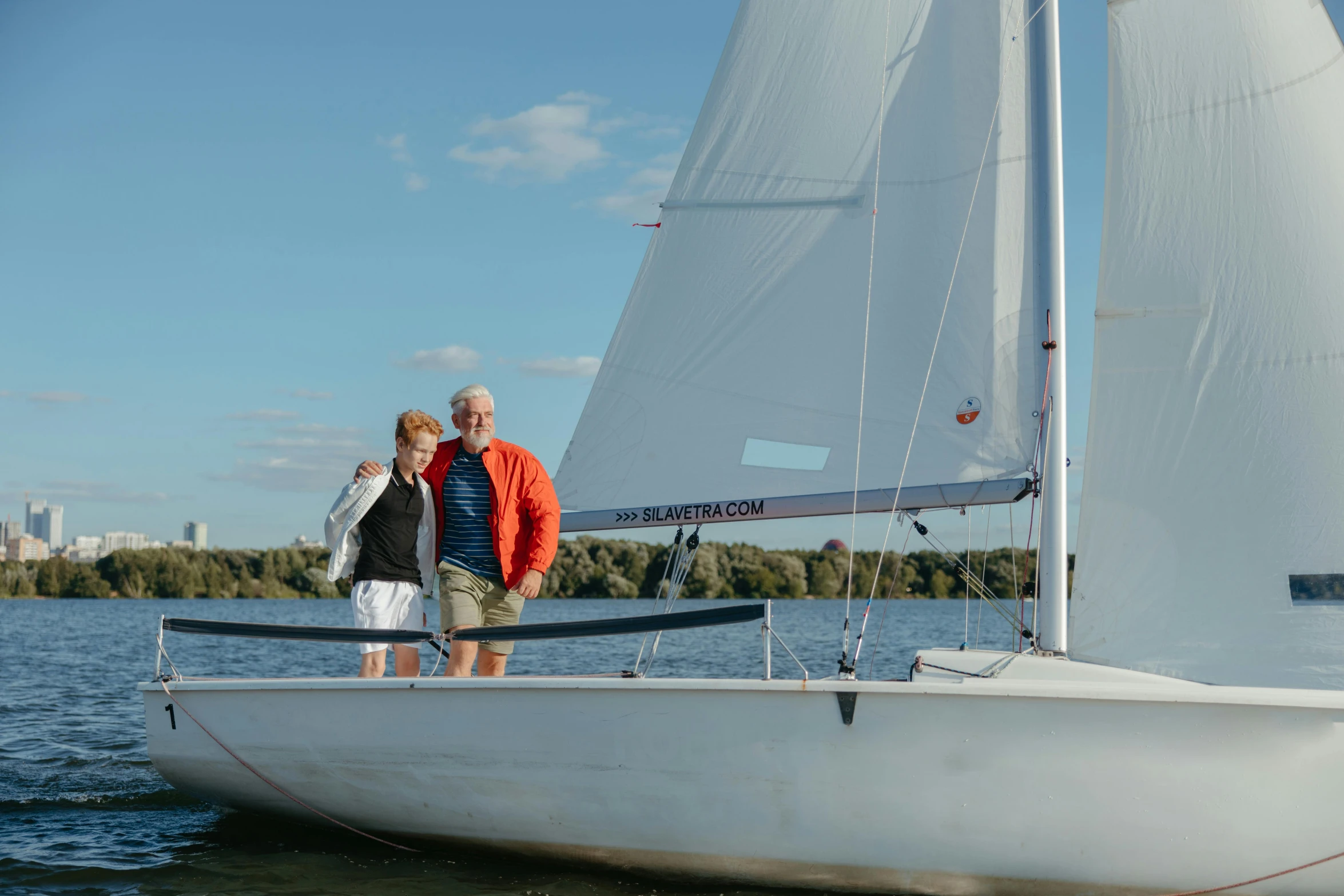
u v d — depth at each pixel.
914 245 5.17
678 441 5.57
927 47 5.27
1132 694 3.67
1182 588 4.45
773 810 3.94
